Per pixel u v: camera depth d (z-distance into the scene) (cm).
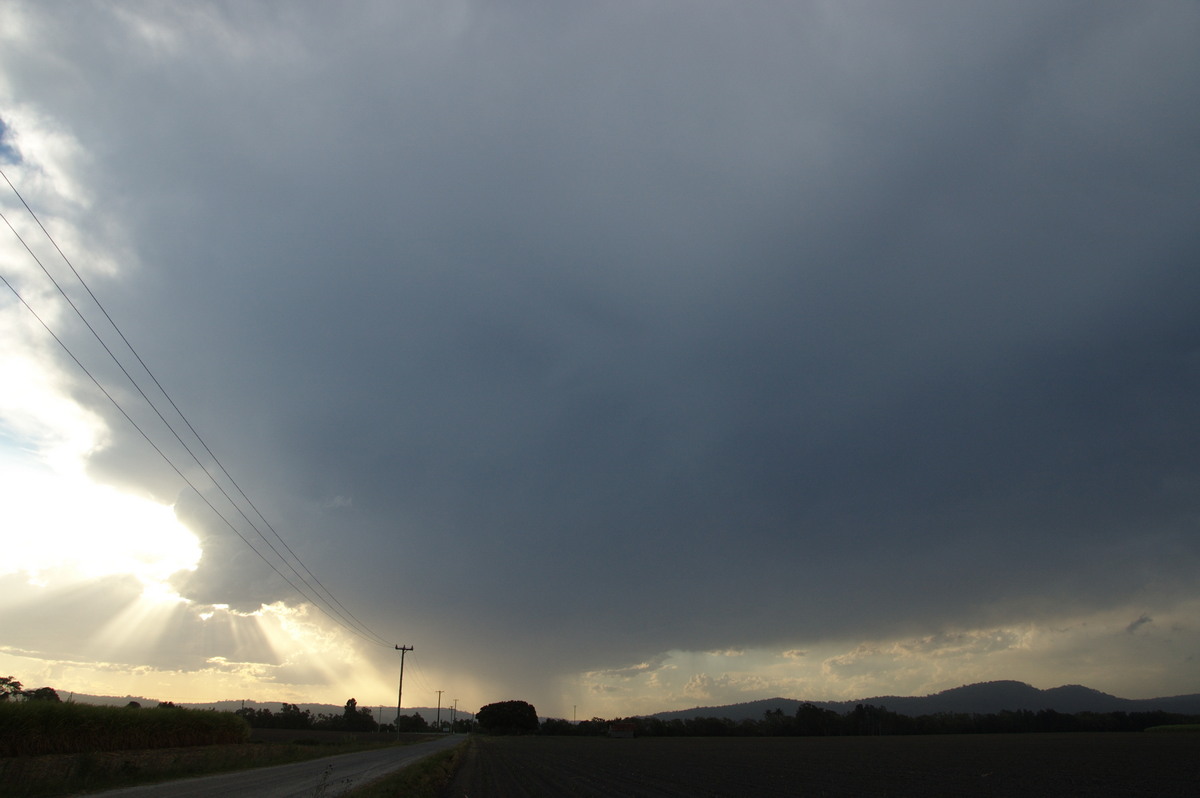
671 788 3303
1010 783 3388
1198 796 2752
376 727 17200
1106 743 7944
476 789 3284
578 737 16612
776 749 8025
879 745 8919
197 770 3597
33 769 2858
